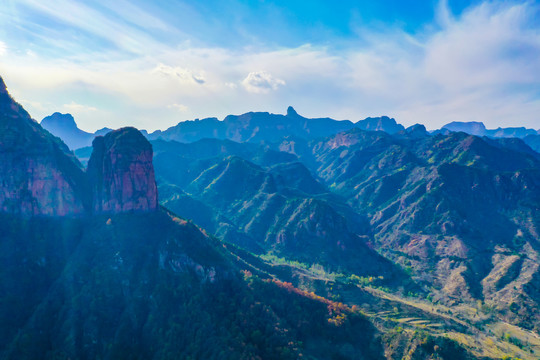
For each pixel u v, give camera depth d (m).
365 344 148.62
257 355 120.44
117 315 132.12
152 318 129.62
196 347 118.38
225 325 130.62
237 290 151.50
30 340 115.81
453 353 136.88
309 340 143.50
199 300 138.00
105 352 118.06
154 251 156.62
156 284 142.62
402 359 138.25
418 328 162.00
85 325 123.69
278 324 139.50
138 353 120.75
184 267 148.75
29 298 132.12
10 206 146.62
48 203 156.62
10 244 139.38
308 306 159.50
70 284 137.25
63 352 114.25
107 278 141.12
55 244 151.25
